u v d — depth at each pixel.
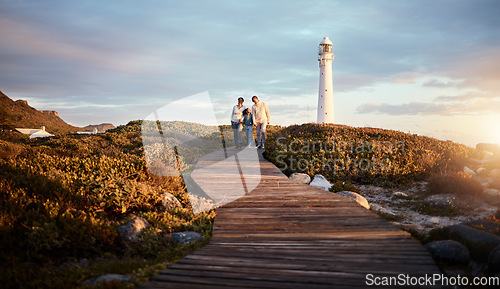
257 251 5.09
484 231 6.37
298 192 9.29
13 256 5.33
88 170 10.17
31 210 6.73
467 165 14.69
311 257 4.80
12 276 4.73
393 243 5.38
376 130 20.11
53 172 9.30
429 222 8.38
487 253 5.71
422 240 6.38
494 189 11.24
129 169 10.20
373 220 6.70
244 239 5.70
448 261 5.55
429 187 11.61
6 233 5.74
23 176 8.21
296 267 4.42
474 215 8.91
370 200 10.85
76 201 7.52
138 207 7.92
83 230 6.02
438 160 14.55
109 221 6.99
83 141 20.03
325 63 45.34
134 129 24.92
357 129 20.53
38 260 5.43
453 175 11.41
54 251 5.70
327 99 45.94
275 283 3.95
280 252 5.03
